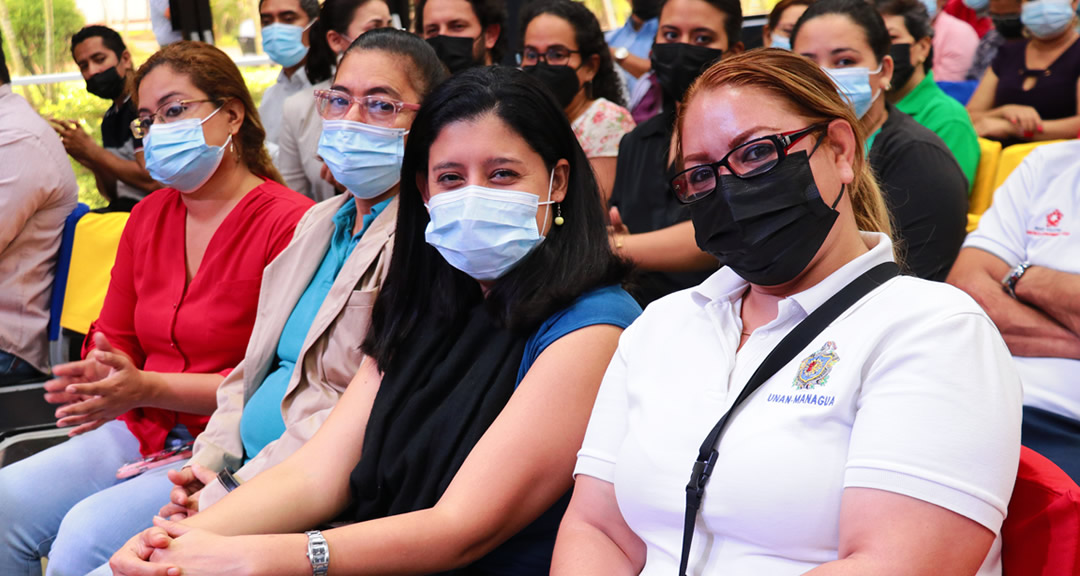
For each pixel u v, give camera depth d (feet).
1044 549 3.93
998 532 3.78
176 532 5.18
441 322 6.14
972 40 16.35
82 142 13.82
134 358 9.29
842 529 3.76
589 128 11.15
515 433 5.24
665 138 10.09
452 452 5.63
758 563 4.02
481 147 5.76
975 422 3.65
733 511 4.05
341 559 4.94
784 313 4.34
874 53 9.45
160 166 8.52
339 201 8.02
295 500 5.90
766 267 4.38
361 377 6.38
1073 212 7.31
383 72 7.41
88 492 8.32
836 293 4.25
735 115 4.39
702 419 4.35
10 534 7.96
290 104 13.64
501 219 5.73
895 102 11.58
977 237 7.90
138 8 17.94
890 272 4.29
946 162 9.36
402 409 5.95
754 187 4.34
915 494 3.59
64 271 11.30
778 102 4.36
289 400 7.18
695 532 4.23
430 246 6.22
